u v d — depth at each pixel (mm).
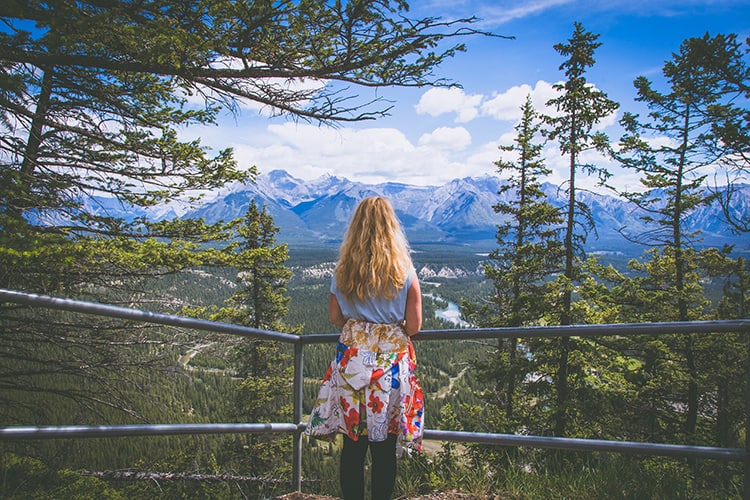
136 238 7102
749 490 2264
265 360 14688
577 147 13891
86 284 6164
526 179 15406
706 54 8781
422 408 2344
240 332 2564
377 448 2314
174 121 6988
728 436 11523
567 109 13969
